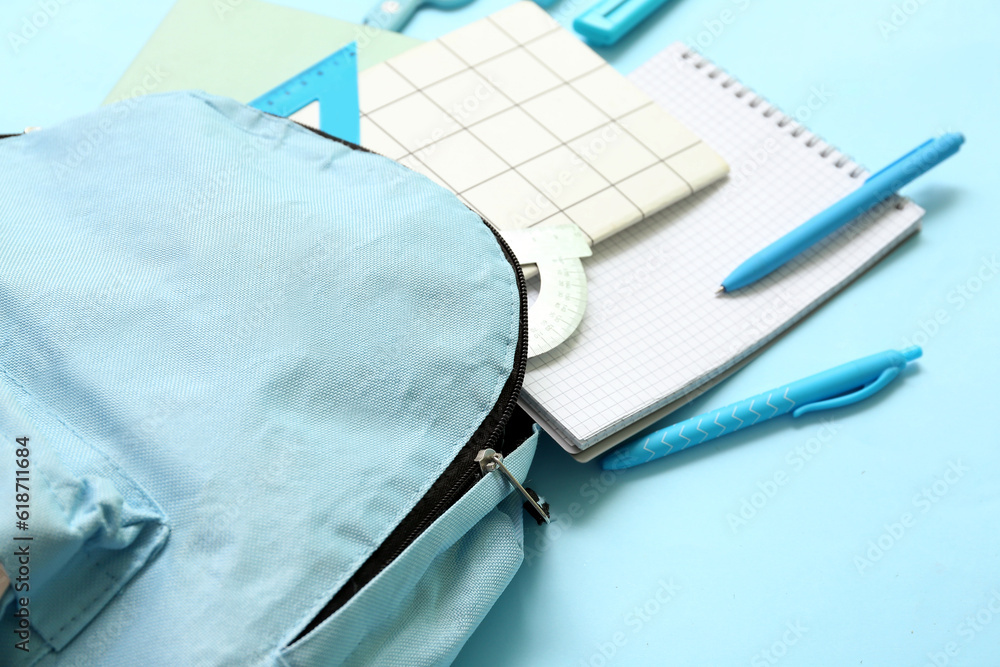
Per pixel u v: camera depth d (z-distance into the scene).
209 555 0.48
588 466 0.72
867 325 0.79
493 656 0.63
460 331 0.59
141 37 1.00
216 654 0.46
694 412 0.74
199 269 0.57
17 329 0.55
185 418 0.52
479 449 0.57
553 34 0.94
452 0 1.02
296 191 0.62
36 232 0.59
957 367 0.76
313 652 0.47
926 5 1.02
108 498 0.47
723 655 0.63
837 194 0.84
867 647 0.63
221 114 0.68
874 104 0.95
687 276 0.79
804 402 0.73
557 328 0.71
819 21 1.02
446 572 0.57
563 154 0.83
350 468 0.52
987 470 0.71
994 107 0.94
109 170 0.63
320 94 0.87
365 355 0.55
